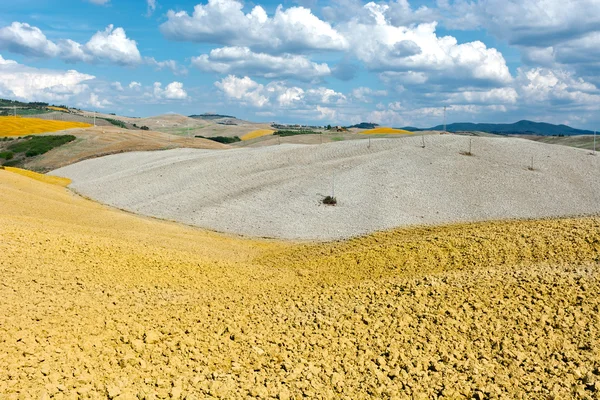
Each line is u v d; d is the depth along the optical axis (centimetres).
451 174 5166
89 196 5416
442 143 6238
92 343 1150
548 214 4206
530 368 1100
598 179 5162
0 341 1084
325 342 1240
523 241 2138
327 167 5569
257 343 1241
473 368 1098
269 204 4562
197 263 2212
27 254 1808
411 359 1155
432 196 4641
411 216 4184
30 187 4997
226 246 3231
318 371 1098
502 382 1040
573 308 1338
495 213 4231
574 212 4262
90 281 1667
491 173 5219
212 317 1431
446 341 1225
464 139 6456
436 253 2198
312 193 4781
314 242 3453
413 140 6506
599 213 4197
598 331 1215
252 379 1059
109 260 1977
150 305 1499
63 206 4112
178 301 1583
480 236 2333
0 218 2552
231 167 5909
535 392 1012
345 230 3894
